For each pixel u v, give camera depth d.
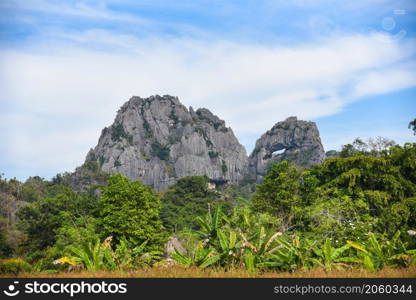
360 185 37.28
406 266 13.20
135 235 34.12
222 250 14.30
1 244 53.69
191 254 15.32
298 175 42.44
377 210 35.31
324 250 13.30
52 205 50.94
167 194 108.19
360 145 48.78
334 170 39.56
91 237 33.91
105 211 35.41
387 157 38.75
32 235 51.28
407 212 32.53
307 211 33.84
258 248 13.66
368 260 12.80
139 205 36.72
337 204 31.02
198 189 109.88
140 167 196.25
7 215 77.38
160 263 15.07
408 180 37.12
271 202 40.84
